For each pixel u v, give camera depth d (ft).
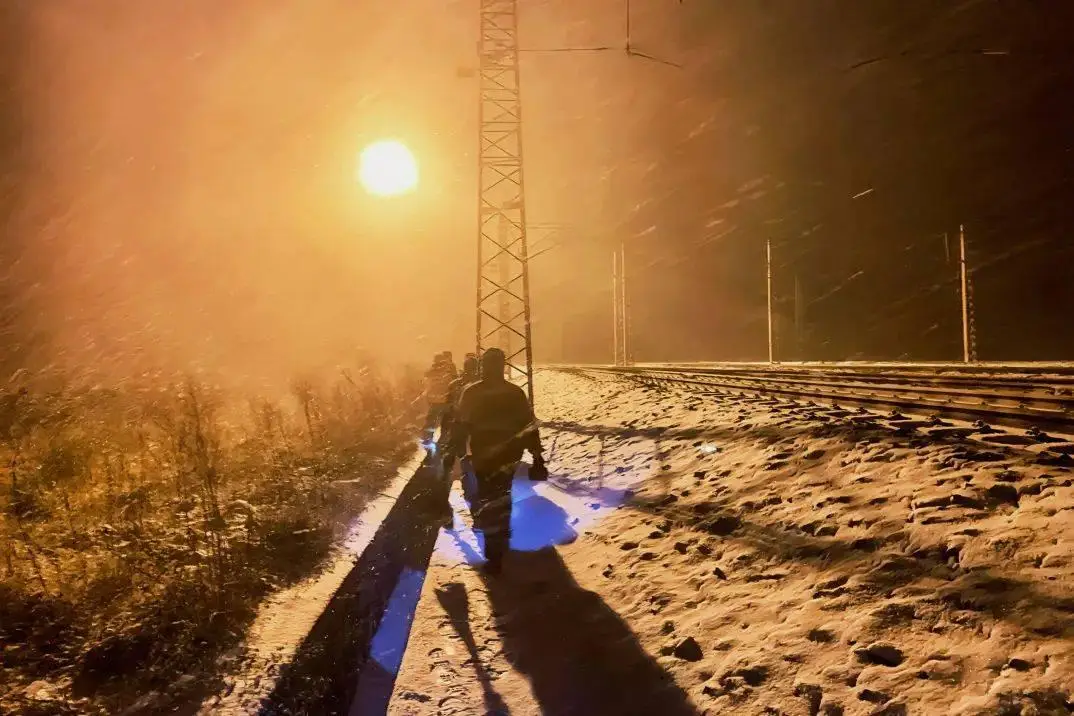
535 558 20.76
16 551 15.80
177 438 24.22
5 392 24.86
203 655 10.51
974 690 8.75
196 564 15.08
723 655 11.85
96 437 25.00
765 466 22.03
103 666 10.09
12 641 10.99
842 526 15.07
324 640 12.11
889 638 10.46
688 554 17.17
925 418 26.37
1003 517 13.05
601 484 28.91
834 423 25.49
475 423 20.18
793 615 12.22
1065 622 9.29
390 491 23.76
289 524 17.85
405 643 15.05
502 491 20.02
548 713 11.53
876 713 9.02
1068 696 7.98
